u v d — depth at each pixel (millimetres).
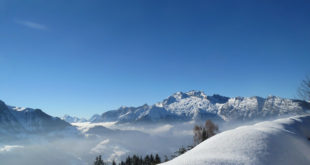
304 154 11172
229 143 10250
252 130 12008
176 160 9164
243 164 8047
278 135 12062
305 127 17641
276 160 9078
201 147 10781
